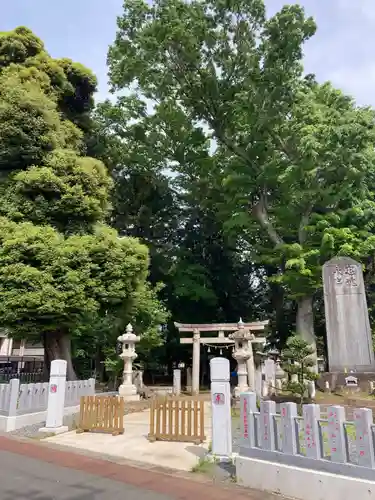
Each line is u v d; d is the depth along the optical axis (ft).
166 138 98.94
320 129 73.05
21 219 58.85
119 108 99.14
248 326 71.77
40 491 20.40
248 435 22.58
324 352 96.17
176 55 83.71
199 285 94.79
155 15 84.12
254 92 79.97
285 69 77.97
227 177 81.71
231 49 85.30
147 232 100.94
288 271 76.02
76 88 76.23
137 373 73.61
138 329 76.74
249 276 114.62
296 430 20.66
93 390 57.31
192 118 91.30
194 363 72.08
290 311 104.06
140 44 82.89
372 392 52.39
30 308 51.34
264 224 83.46
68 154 61.93
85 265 55.36
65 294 52.16
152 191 100.63
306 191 76.64
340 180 77.10
